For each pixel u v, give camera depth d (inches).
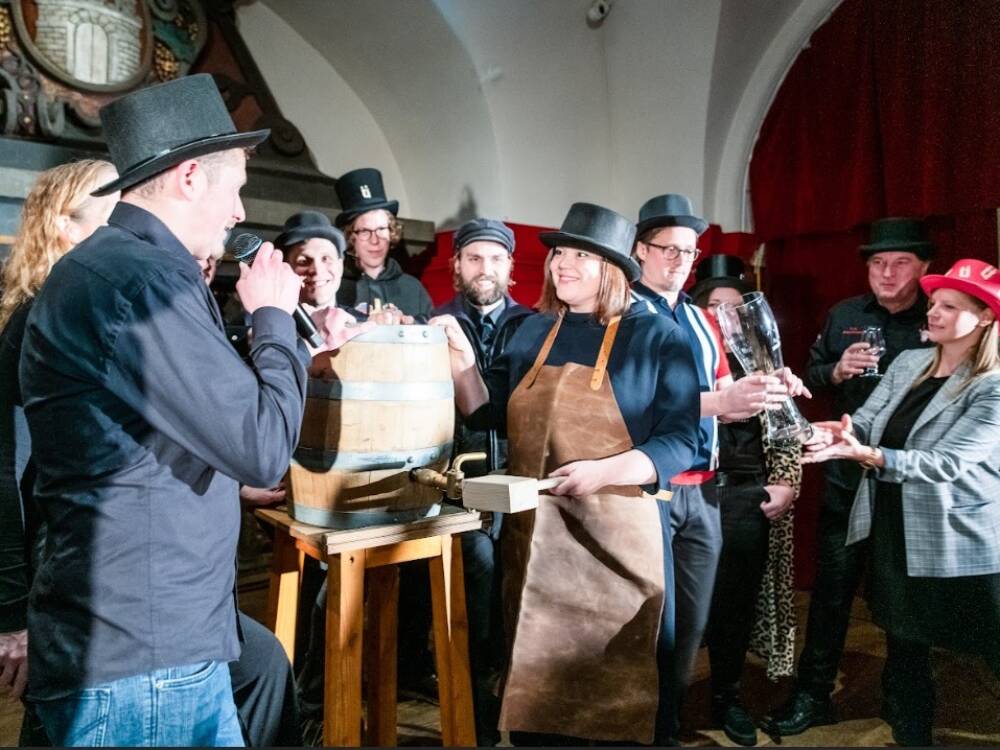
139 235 44.9
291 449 45.1
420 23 137.3
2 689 102.6
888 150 133.4
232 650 46.9
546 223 161.2
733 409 70.2
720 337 93.4
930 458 75.4
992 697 102.8
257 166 131.7
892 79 132.6
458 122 151.6
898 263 108.6
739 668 94.1
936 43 126.3
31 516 53.4
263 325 47.5
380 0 135.9
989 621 76.2
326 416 60.0
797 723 93.7
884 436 84.7
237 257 53.2
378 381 59.7
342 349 59.8
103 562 41.6
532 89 148.9
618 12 145.9
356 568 59.7
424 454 61.7
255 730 57.7
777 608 96.0
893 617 80.3
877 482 83.4
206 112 47.1
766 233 155.8
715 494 85.5
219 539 45.8
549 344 67.6
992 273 77.5
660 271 87.8
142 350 40.9
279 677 58.9
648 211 91.0
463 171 156.8
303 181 137.6
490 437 91.1
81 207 56.8
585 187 165.5
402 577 98.2
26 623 50.9
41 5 112.3
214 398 41.4
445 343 64.5
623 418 62.8
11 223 104.5
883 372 110.0
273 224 129.8
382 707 71.4
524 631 62.7
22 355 43.9
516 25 139.6
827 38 142.9
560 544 62.9
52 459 42.3
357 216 118.9
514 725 62.8
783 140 151.3
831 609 96.0
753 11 142.3
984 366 77.6
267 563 136.6
